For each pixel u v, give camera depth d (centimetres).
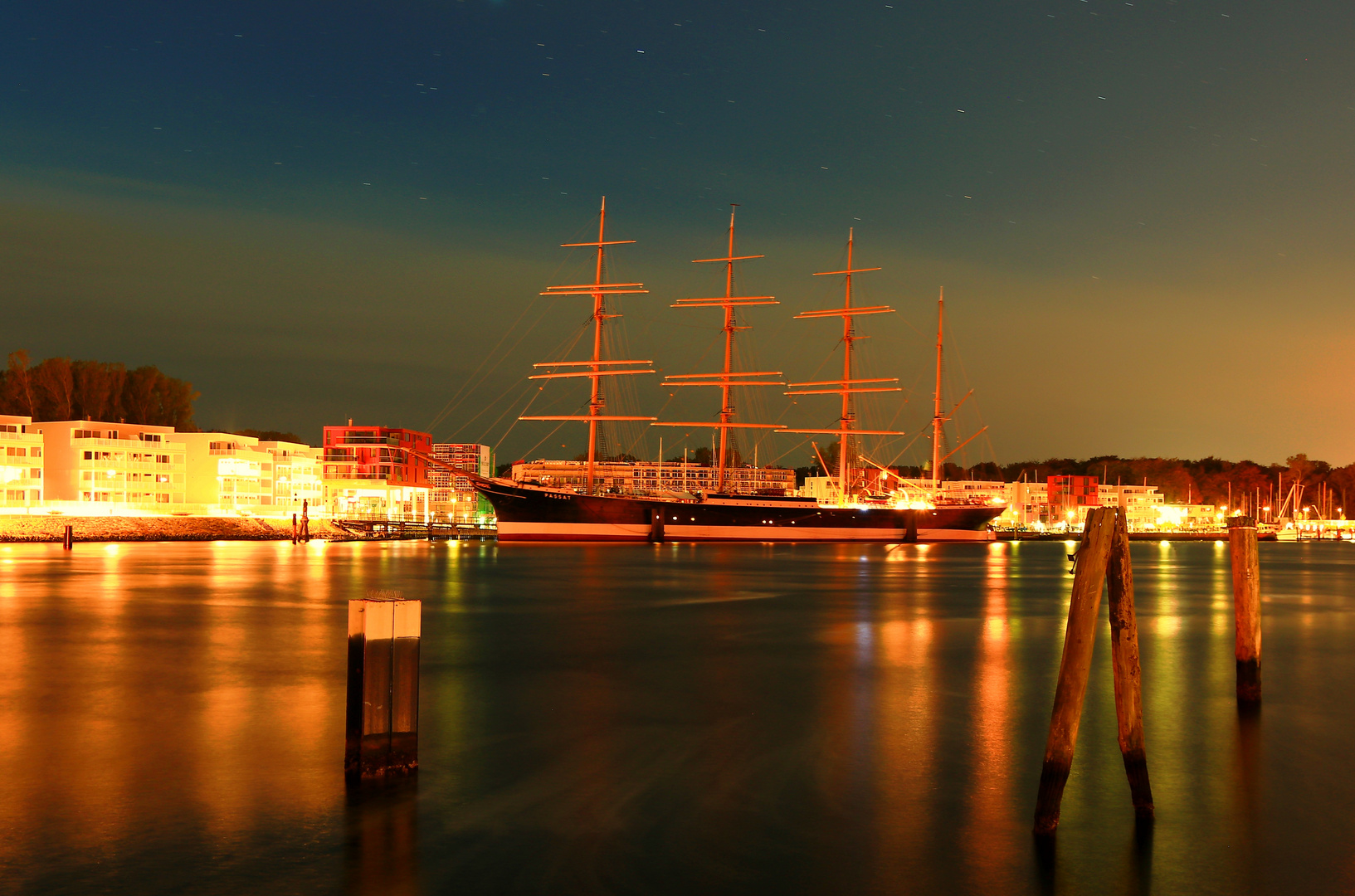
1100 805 1525
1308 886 1236
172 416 18950
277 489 18838
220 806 1452
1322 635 3731
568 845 1324
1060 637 3622
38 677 2539
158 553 10894
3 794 1502
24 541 13350
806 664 2938
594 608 4834
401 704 1623
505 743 1875
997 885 1222
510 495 14400
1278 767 1744
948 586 6688
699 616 4425
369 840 1328
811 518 15662
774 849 1326
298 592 5366
